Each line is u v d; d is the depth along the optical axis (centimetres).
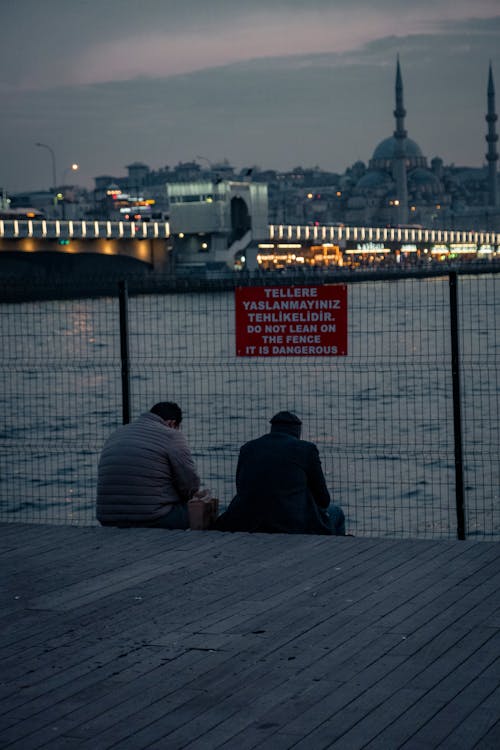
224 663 675
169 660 685
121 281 1271
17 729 578
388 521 2109
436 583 849
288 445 1078
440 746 535
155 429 1116
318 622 755
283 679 640
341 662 666
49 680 655
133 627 762
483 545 979
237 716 585
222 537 1045
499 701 590
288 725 570
